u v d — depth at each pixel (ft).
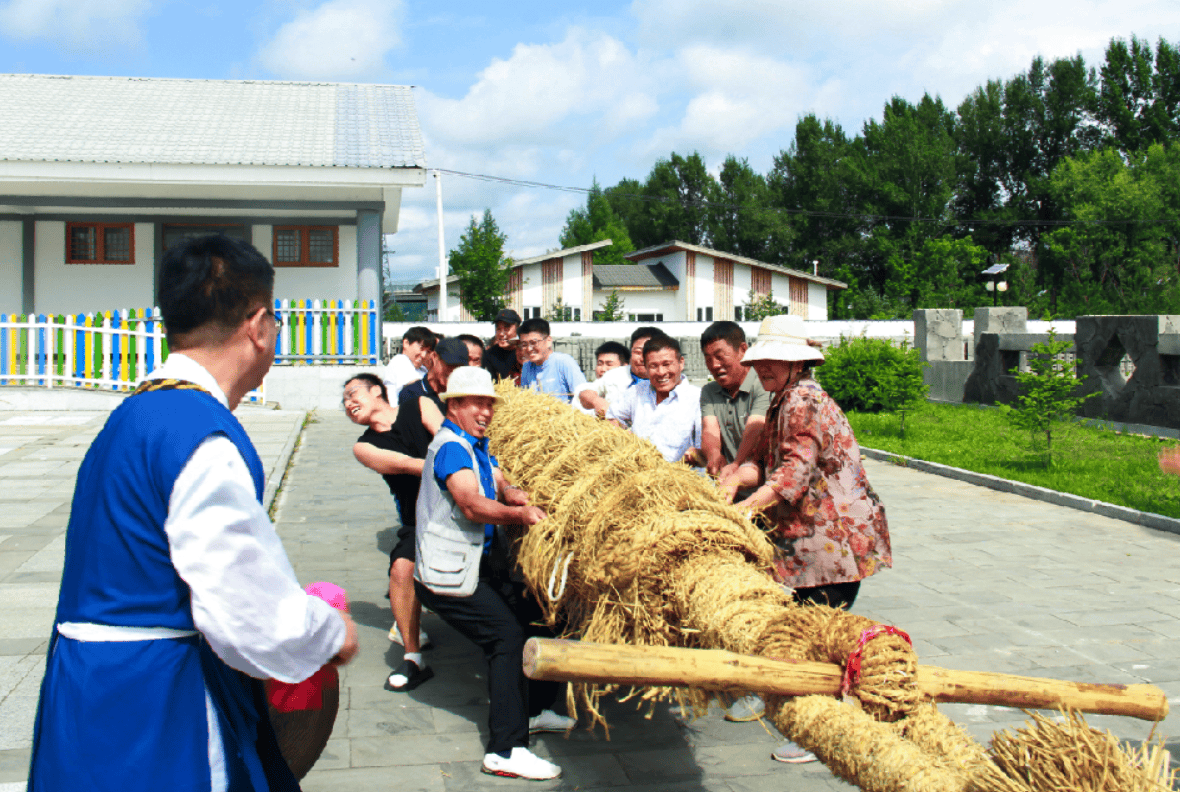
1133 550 22.74
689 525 9.26
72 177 50.31
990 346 55.16
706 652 6.69
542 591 10.91
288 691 7.16
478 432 11.94
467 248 113.29
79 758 5.22
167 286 5.92
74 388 45.16
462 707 13.21
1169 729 12.59
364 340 53.11
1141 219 164.25
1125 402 43.32
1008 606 18.08
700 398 15.75
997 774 5.78
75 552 5.54
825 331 96.32
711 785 10.94
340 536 22.99
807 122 211.61
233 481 5.36
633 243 234.38
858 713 6.46
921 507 28.53
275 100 71.10
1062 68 196.85
